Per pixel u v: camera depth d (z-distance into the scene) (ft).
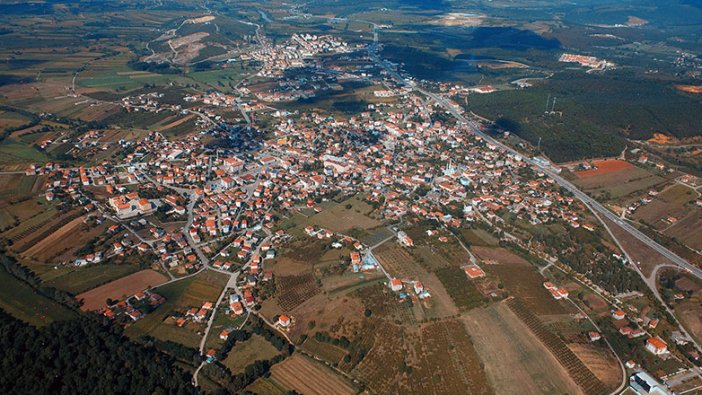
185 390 615.16
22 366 624.59
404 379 639.76
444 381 638.53
